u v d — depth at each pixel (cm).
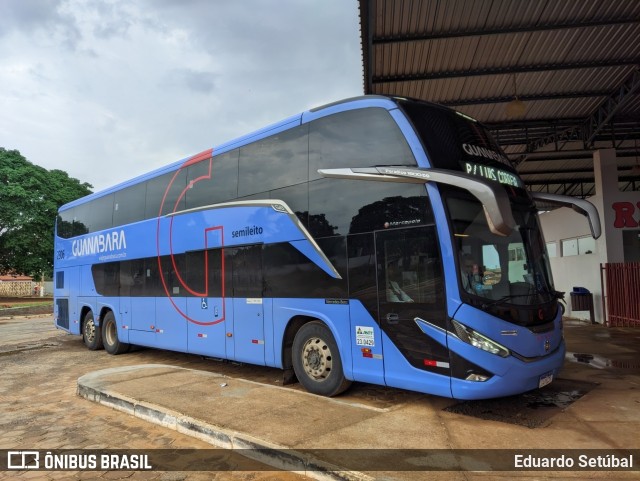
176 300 952
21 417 651
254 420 547
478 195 506
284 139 749
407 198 583
